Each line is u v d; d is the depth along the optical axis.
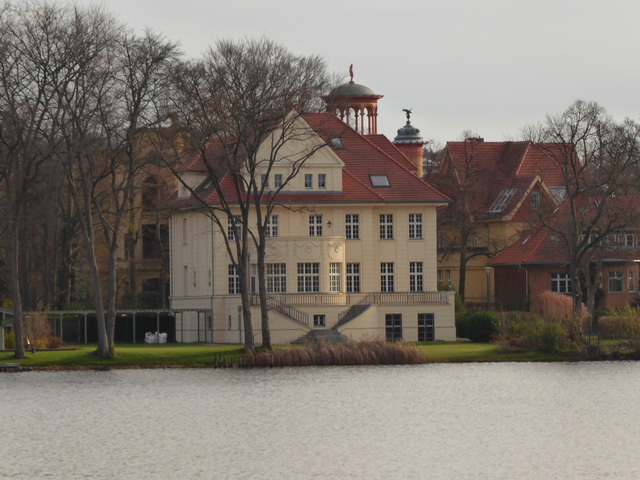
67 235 169.75
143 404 110.81
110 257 139.25
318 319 159.88
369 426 100.06
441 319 163.38
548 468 84.00
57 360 136.75
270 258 159.88
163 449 90.75
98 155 148.12
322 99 138.25
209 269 163.38
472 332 159.75
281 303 158.75
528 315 157.12
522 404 110.50
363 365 139.38
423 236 166.50
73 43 126.81
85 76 129.12
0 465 85.44
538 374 130.38
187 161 168.50
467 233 185.88
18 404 110.81
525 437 95.12
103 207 185.12
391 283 165.88
